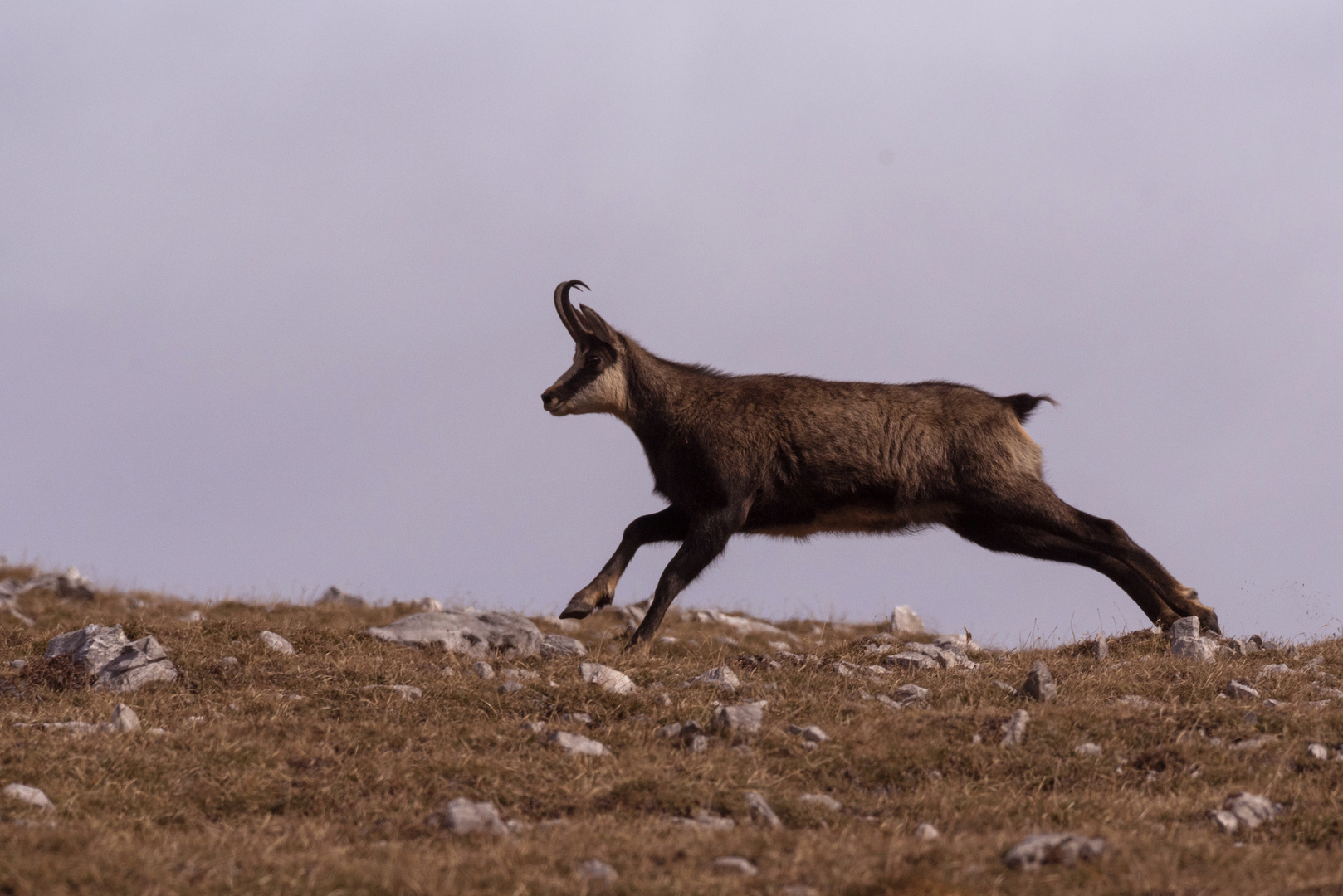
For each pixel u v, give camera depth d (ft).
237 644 112.68
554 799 72.79
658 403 127.95
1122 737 85.87
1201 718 88.58
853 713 95.40
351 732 85.71
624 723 91.30
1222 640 124.47
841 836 65.41
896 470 126.11
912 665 117.19
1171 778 78.54
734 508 124.77
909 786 79.10
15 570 220.02
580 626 189.57
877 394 127.95
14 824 63.98
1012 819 71.20
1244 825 68.33
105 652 107.86
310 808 71.56
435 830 66.54
